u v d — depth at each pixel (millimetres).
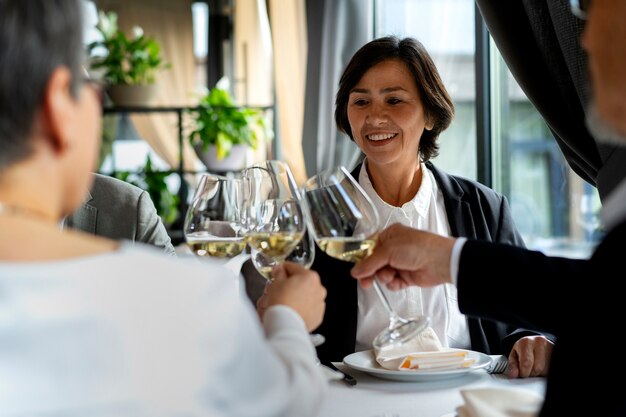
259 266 1527
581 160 2021
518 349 1574
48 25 719
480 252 1329
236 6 5758
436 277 1392
